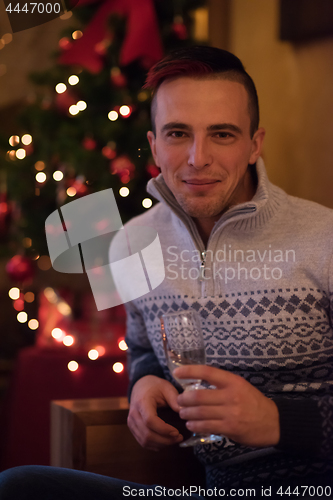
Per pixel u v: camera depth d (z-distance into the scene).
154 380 1.09
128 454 1.16
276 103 2.82
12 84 4.14
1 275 4.15
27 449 2.12
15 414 2.17
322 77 2.58
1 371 3.57
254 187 1.16
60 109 2.32
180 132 1.01
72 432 1.14
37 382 2.17
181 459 1.18
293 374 1.02
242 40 2.97
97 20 2.25
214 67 0.99
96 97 2.27
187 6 2.39
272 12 2.79
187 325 0.87
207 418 0.76
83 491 0.90
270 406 0.80
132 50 2.09
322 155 2.59
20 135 2.66
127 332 1.34
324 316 1.01
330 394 1.00
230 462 0.97
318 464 0.89
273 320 1.02
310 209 1.07
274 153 2.84
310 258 1.01
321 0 2.48
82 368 2.17
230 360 1.06
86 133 2.24
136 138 2.15
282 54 2.77
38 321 2.80
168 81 1.01
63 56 2.27
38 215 2.37
